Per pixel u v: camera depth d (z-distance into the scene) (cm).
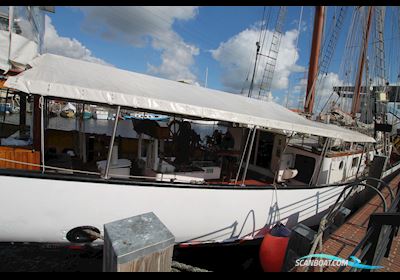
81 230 346
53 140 553
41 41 491
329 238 403
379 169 718
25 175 313
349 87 1376
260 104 667
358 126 1034
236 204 445
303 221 573
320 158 611
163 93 399
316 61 1061
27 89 281
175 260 456
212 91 622
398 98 1279
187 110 354
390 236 329
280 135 657
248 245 501
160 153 544
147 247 158
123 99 319
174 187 385
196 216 412
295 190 527
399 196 357
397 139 1423
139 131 566
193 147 560
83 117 558
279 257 428
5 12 331
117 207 355
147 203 371
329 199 621
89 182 338
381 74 1157
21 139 423
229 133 725
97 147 577
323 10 1038
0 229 322
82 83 319
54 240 347
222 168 612
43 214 329
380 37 1138
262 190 471
